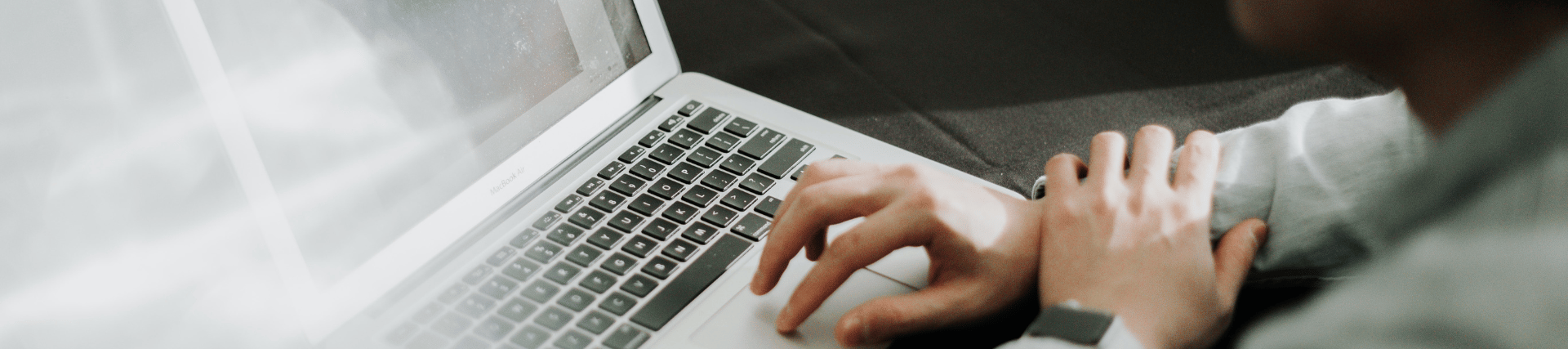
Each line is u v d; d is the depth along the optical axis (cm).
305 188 57
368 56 61
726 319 56
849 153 71
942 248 54
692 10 103
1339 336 25
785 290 58
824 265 53
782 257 54
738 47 96
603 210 66
